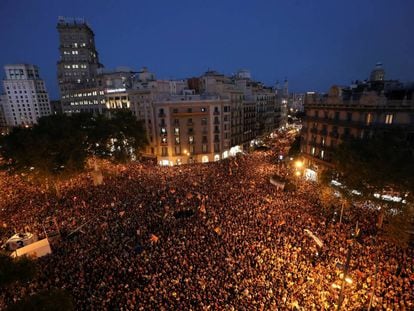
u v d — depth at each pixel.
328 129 47.94
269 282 21.45
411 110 35.03
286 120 148.38
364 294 19.88
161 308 18.98
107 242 27.80
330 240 27.38
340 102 45.06
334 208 35.19
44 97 163.50
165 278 22.25
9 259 16.47
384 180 26.36
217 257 24.92
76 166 42.56
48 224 32.50
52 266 23.89
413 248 25.52
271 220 31.77
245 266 23.55
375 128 37.62
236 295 20.16
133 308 19.12
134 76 94.94
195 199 39.53
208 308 18.84
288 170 57.16
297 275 22.27
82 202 38.44
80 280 21.84
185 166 62.94
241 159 68.31
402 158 25.77
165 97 71.62
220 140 73.94
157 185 46.59
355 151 29.14
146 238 28.80
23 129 43.81
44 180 42.78
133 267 23.72
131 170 57.75
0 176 53.62
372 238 26.31
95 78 102.25
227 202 37.88
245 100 92.62
